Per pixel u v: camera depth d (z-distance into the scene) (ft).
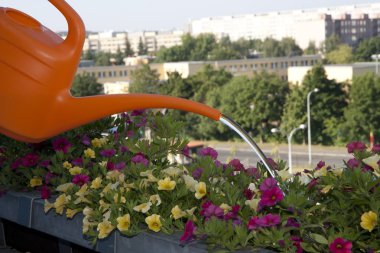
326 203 7.01
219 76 303.07
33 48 6.97
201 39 505.66
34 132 7.24
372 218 6.33
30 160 10.08
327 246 6.47
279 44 536.83
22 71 6.99
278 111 277.85
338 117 266.57
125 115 11.10
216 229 6.63
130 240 7.41
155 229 7.22
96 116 7.21
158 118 9.36
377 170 7.13
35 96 7.04
